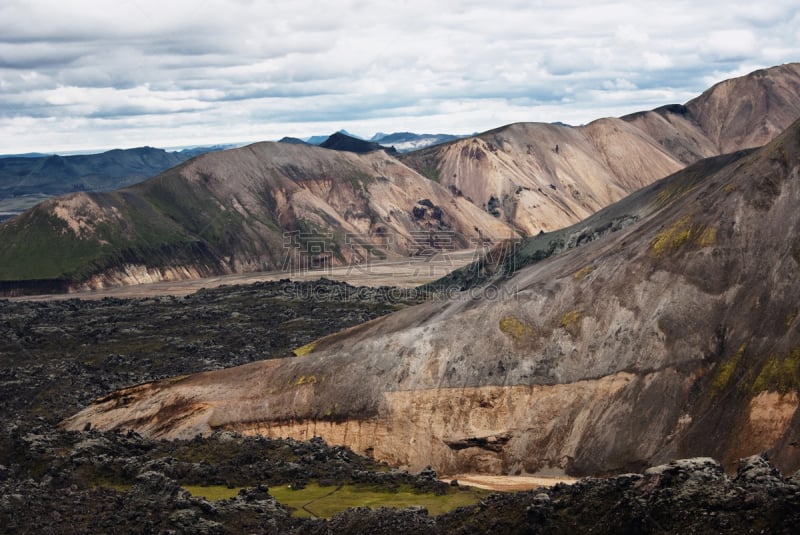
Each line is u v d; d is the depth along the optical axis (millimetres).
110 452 122312
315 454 126000
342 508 100938
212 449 128375
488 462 132375
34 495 100125
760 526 67688
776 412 115750
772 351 122750
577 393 133625
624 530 73375
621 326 137625
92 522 91812
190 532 88938
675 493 74000
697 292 136750
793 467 108500
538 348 140625
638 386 130125
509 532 79250
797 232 136500
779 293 130625
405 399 140375
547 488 86000
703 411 123375
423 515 88812
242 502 99688
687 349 130875
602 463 124250
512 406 135625
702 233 143250
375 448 138375
